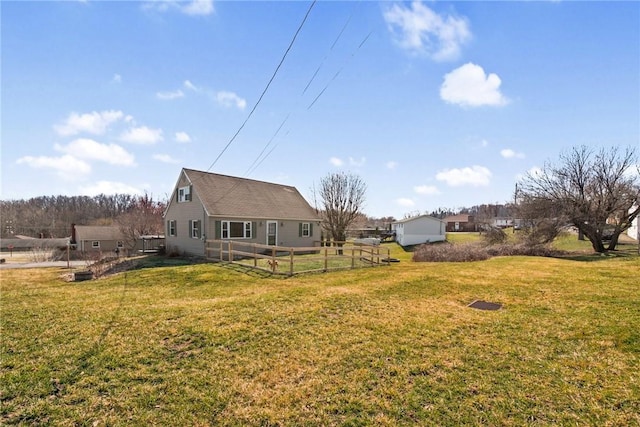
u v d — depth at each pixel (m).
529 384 3.39
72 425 2.87
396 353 4.20
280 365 3.94
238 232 17.95
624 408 2.95
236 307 6.29
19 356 4.20
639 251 17.64
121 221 30.03
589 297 6.67
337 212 32.38
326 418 2.94
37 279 11.07
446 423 2.82
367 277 10.04
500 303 6.57
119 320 5.61
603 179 18.95
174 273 11.12
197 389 3.43
